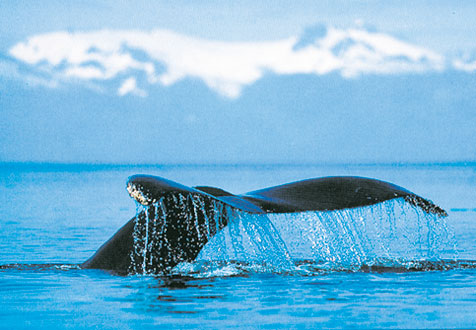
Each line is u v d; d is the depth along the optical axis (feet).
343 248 146.30
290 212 109.91
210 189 127.75
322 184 120.06
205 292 116.67
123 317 100.99
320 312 103.65
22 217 366.84
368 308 106.01
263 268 135.54
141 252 135.13
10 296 115.96
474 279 128.88
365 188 118.32
